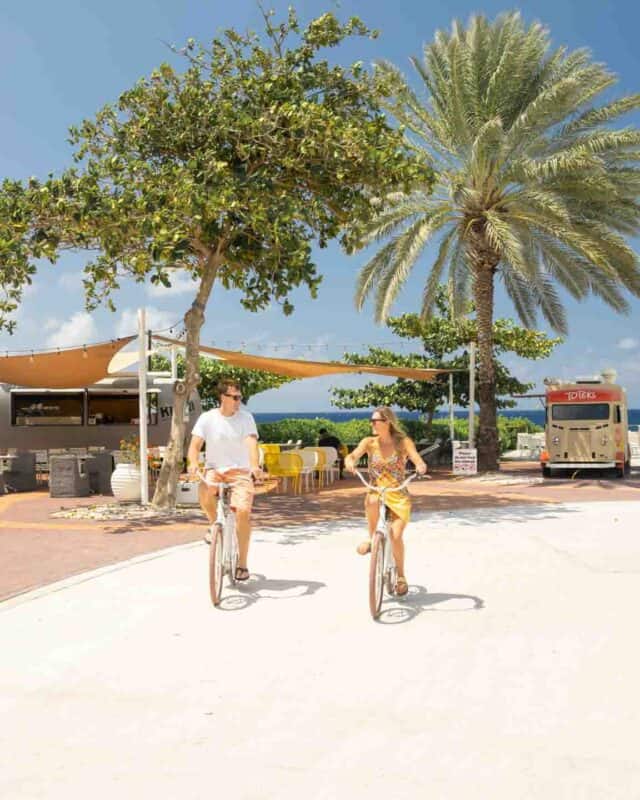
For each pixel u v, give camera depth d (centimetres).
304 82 1426
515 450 3694
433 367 2964
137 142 1428
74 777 388
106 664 566
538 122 2009
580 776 382
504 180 2102
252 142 1367
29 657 585
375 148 1358
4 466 2075
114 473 1584
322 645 602
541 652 578
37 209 1302
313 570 887
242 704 485
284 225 1320
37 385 2080
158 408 2444
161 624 669
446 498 1664
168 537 1160
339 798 363
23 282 1338
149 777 387
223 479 768
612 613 682
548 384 2438
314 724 452
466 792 367
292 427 3064
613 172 2123
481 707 474
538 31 2134
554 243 2192
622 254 2064
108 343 1766
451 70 2081
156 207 1234
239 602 738
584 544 1040
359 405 3041
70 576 877
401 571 730
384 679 527
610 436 2328
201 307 1466
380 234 2156
